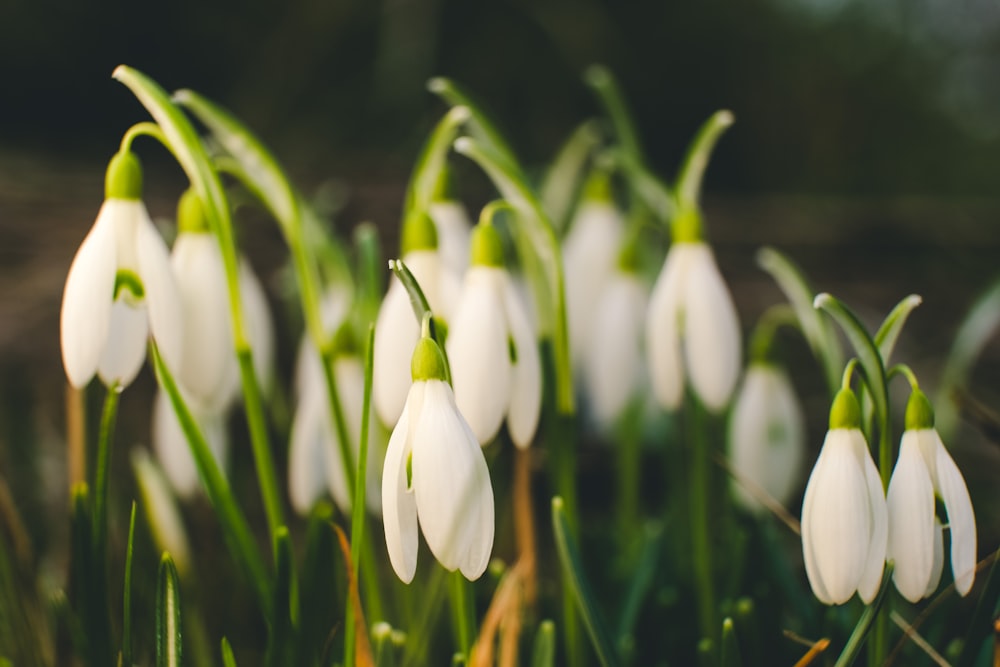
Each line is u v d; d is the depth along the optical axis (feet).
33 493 1.67
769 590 1.31
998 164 4.83
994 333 2.33
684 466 1.46
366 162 3.98
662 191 1.39
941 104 4.99
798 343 2.26
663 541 1.45
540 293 1.27
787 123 4.82
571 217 1.60
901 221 2.77
